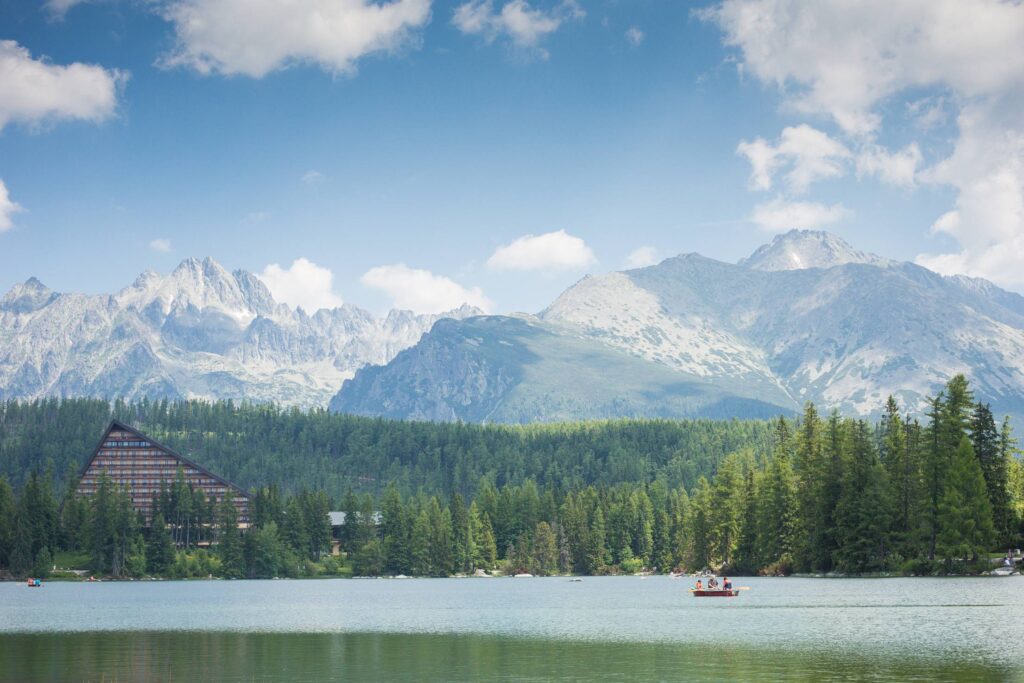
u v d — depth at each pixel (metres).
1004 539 176.25
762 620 116.75
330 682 77.00
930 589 148.12
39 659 91.88
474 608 155.62
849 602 134.12
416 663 86.88
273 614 148.00
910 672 76.12
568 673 79.56
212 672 82.88
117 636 113.50
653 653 90.38
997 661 80.75
